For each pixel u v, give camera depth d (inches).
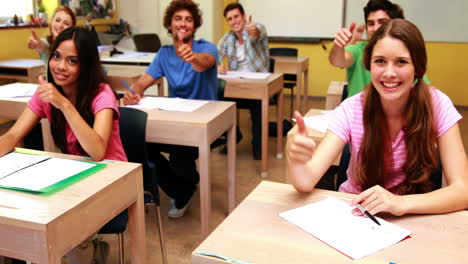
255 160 149.1
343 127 56.9
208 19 231.8
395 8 95.5
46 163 60.6
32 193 51.6
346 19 235.5
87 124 64.6
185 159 103.0
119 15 240.7
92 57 68.7
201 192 90.2
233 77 136.3
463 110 224.5
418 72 50.6
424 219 45.8
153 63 115.1
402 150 55.9
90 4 217.2
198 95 113.3
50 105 69.4
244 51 166.4
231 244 39.9
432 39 224.2
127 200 58.9
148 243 94.8
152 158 100.6
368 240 40.9
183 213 108.1
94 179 55.7
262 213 46.2
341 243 40.3
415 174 55.7
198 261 38.5
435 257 38.4
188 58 101.9
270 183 54.5
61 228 47.1
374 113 54.9
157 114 92.6
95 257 77.2
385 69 49.8
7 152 66.0
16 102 100.7
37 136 108.6
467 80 223.8
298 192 51.8
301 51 248.1
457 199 47.9
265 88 128.7
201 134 86.8
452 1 217.0
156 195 76.7
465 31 218.5
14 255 47.4
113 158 71.6
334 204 48.1
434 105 53.9
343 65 95.3
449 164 52.3
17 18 181.3
